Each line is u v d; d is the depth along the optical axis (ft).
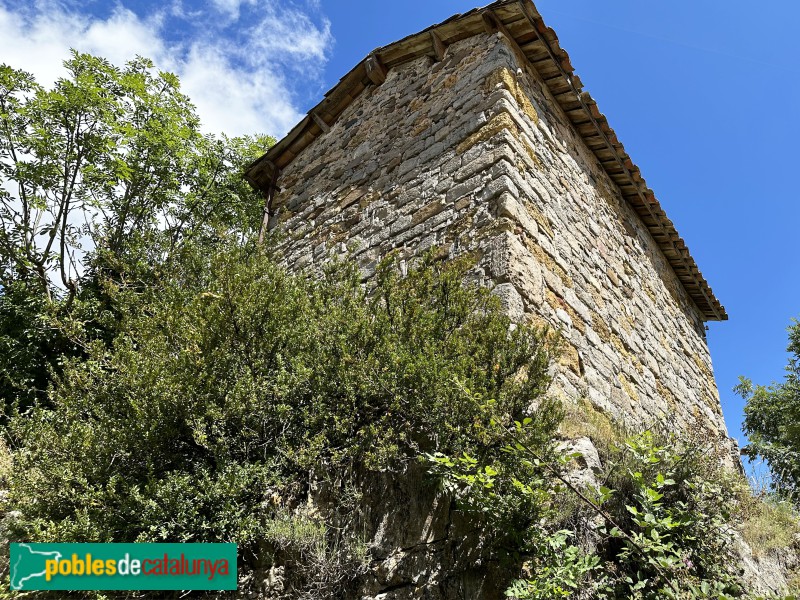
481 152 18.33
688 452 13.23
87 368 15.38
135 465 12.62
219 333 13.20
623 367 20.52
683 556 11.00
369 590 10.83
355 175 23.39
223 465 11.75
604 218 23.82
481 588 10.47
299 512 11.91
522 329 13.52
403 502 11.70
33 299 27.68
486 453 11.48
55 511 12.18
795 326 44.73
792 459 27.61
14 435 15.33
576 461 12.48
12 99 32.12
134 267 19.95
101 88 32.58
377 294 14.93
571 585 9.41
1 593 11.14
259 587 11.17
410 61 24.20
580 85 22.45
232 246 17.44
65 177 31.99
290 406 12.61
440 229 18.20
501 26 20.54
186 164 37.45
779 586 14.28
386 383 12.16
